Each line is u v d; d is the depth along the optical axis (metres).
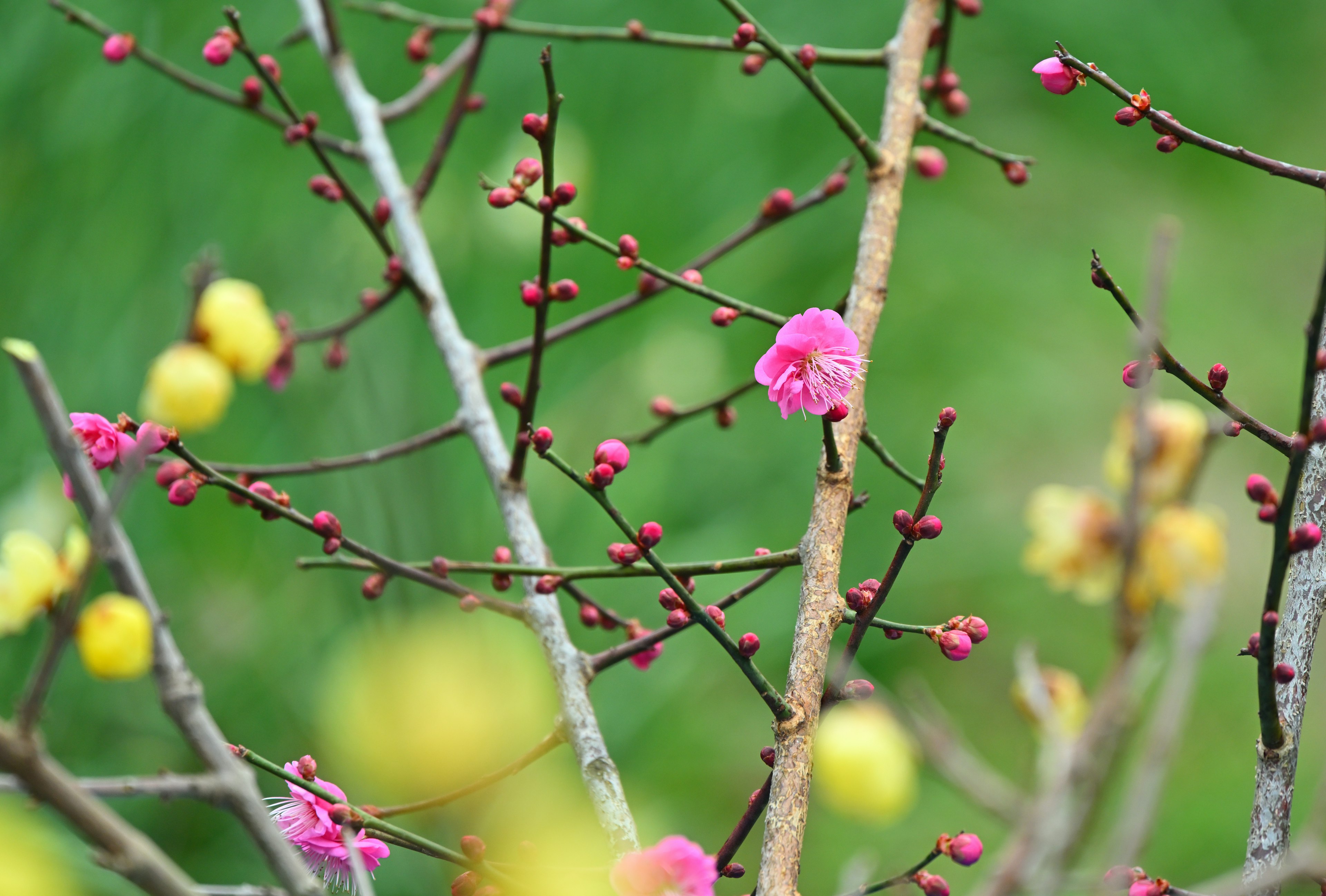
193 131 2.95
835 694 1.70
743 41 1.82
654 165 3.41
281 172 2.96
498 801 1.91
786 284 3.45
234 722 2.51
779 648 2.94
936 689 3.27
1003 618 3.45
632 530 1.71
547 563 1.84
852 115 3.47
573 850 1.77
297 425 2.61
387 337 2.66
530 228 2.67
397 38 3.17
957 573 3.32
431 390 2.72
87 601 2.52
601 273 3.18
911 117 1.84
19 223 2.94
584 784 1.77
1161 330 1.79
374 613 1.97
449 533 2.42
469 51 1.99
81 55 2.96
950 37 1.89
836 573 1.73
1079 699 1.83
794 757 1.70
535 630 1.80
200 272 1.81
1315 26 4.73
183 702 1.62
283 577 2.67
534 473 2.77
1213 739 3.00
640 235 3.28
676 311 3.21
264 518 1.78
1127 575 1.75
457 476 2.62
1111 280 1.71
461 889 1.72
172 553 2.71
